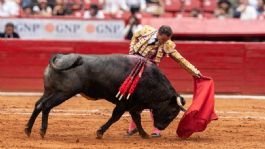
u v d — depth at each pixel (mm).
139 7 39094
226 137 19703
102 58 18156
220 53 30922
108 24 35406
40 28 35250
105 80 18031
